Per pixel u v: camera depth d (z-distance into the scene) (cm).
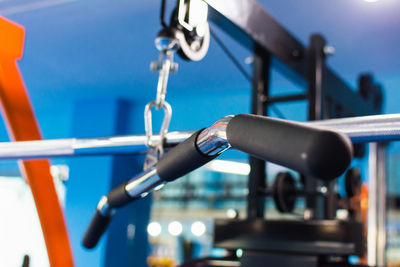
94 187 541
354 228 137
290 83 422
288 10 312
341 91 243
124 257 543
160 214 1035
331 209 179
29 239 420
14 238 425
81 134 570
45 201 94
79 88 517
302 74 208
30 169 92
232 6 155
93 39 370
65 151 75
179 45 63
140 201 578
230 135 38
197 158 47
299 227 143
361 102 278
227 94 358
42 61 429
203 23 67
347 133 56
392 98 448
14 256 407
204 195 974
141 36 354
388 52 374
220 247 154
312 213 177
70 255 96
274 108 200
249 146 34
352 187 167
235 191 937
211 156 46
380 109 321
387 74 428
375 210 272
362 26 330
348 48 371
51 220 94
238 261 150
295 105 267
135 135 67
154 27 337
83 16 334
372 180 275
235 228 153
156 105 61
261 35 176
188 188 993
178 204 1009
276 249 145
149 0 299
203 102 332
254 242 149
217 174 964
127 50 384
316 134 28
